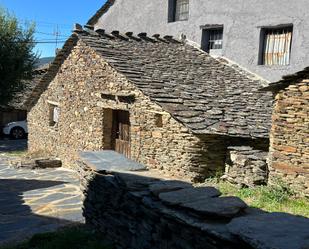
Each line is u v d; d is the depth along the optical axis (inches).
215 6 557.6
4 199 355.3
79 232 223.6
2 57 856.9
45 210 313.9
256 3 502.6
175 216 140.8
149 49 504.1
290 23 462.3
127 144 427.2
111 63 407.2
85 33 485.4
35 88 637.3
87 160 246.7
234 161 305.7
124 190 189.8
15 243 229.5
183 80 419.8
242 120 351.9
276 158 279.4
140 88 363.3
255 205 244.2
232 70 511.2
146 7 680.4
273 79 479.2
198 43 582.6
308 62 442.3
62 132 556.4
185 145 324.8
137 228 175.2
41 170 529.3
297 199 263.4
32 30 911.7
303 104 264.2
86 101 479.2
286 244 98.6
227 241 116.3
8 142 936.9
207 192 156.6
